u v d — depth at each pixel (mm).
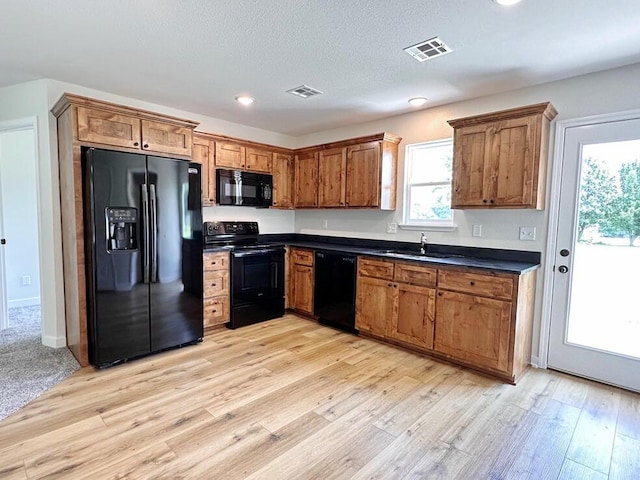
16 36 2289
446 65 2672
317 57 2568
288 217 5254
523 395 2531
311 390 2559
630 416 2279
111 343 2836
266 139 4863
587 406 2393
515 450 1940
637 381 2590
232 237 4578
